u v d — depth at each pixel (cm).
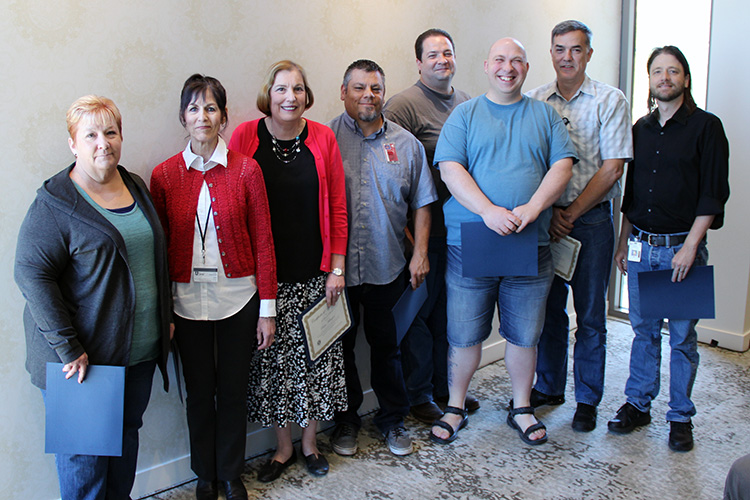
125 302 175
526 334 254
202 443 213
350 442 252
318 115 259
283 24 242
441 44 265
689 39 380
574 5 372
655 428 273
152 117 212
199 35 219
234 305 204
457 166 240
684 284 246
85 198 169
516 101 240
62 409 169
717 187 236
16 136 186
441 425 264
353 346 258
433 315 293
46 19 186
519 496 221
